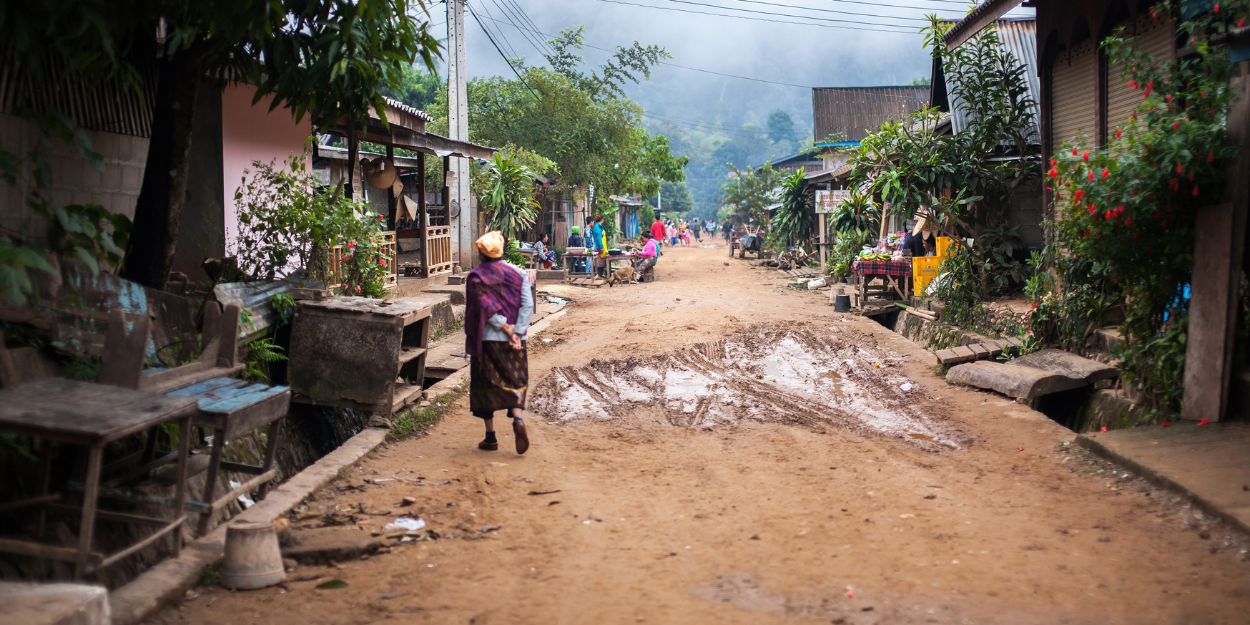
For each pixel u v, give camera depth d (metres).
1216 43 6.60
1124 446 5.92
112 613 3.30
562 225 31.48
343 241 8.84
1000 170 12.45
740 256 34.78
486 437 6.38
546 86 26.52
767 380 9.50
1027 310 10.22
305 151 8.91
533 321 13.88
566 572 4.01
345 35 5.27
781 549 4.30
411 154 23.02
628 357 10.56
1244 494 4.79
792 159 47.47
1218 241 6.34
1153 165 6.64
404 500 5.05
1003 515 4.86
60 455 4.24
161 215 5.87
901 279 14.52
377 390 6.59
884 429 7.20
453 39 16.84
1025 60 13.89
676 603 3.65
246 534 3.88
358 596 3.73
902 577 3.93
